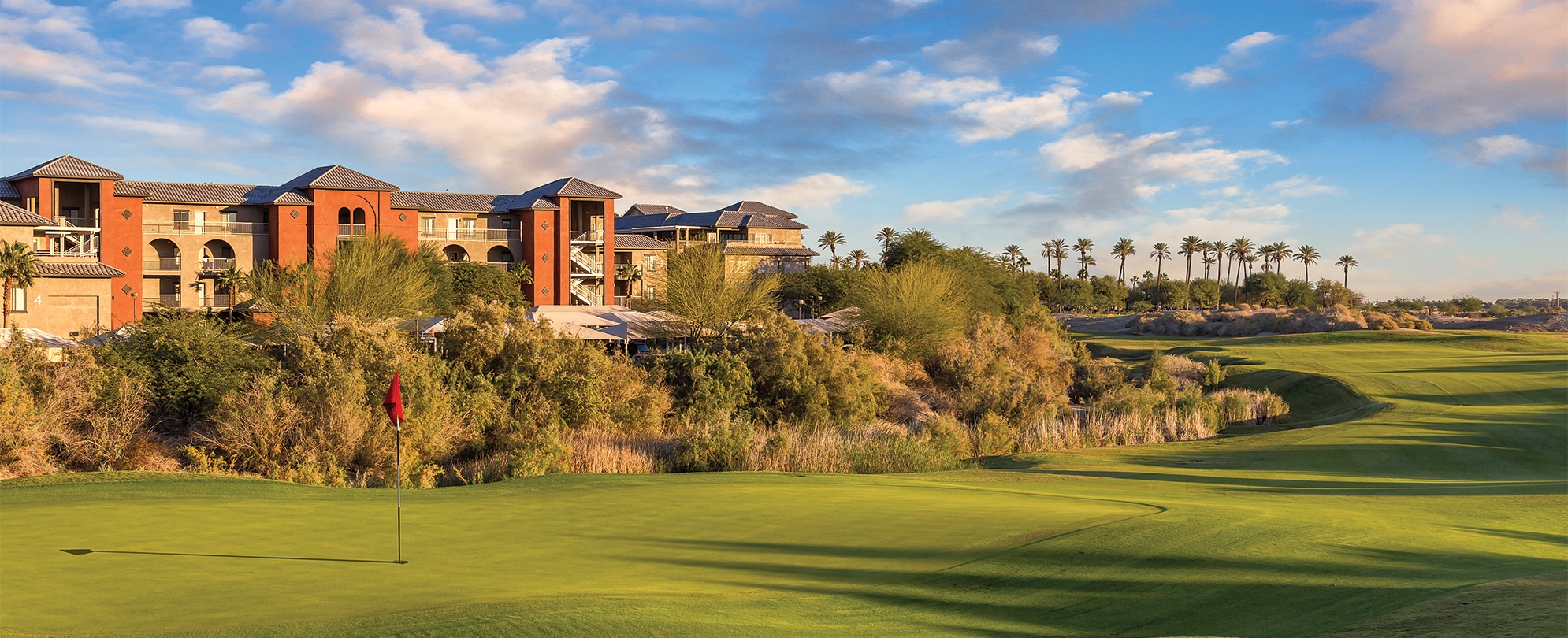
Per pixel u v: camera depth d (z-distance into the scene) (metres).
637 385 34.69
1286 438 30.84
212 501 14.36
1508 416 33.78
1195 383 51.28
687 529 12.34
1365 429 31.12
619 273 87.75
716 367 37.12
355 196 72.75
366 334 32.06
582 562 10.27
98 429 27.53
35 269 53.03
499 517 13.23
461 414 30.08
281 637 6.77
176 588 8.67
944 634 7.59
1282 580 9.39
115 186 65.00
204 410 30.42
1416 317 98.94
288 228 70.12
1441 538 11.66
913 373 48.34
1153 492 18.05
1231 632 7.77
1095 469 24.16
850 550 11.02
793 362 37.62
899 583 9.39
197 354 31.78
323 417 27.09
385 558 10.32
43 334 39.59
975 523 12.67
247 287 60.75
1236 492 18.23
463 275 70.62
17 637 6.89
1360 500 16.30
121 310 64.56
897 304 52.53
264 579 9.12
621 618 7.32
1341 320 94.94
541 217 80.12
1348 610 8.21
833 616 8.04
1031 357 54.31
